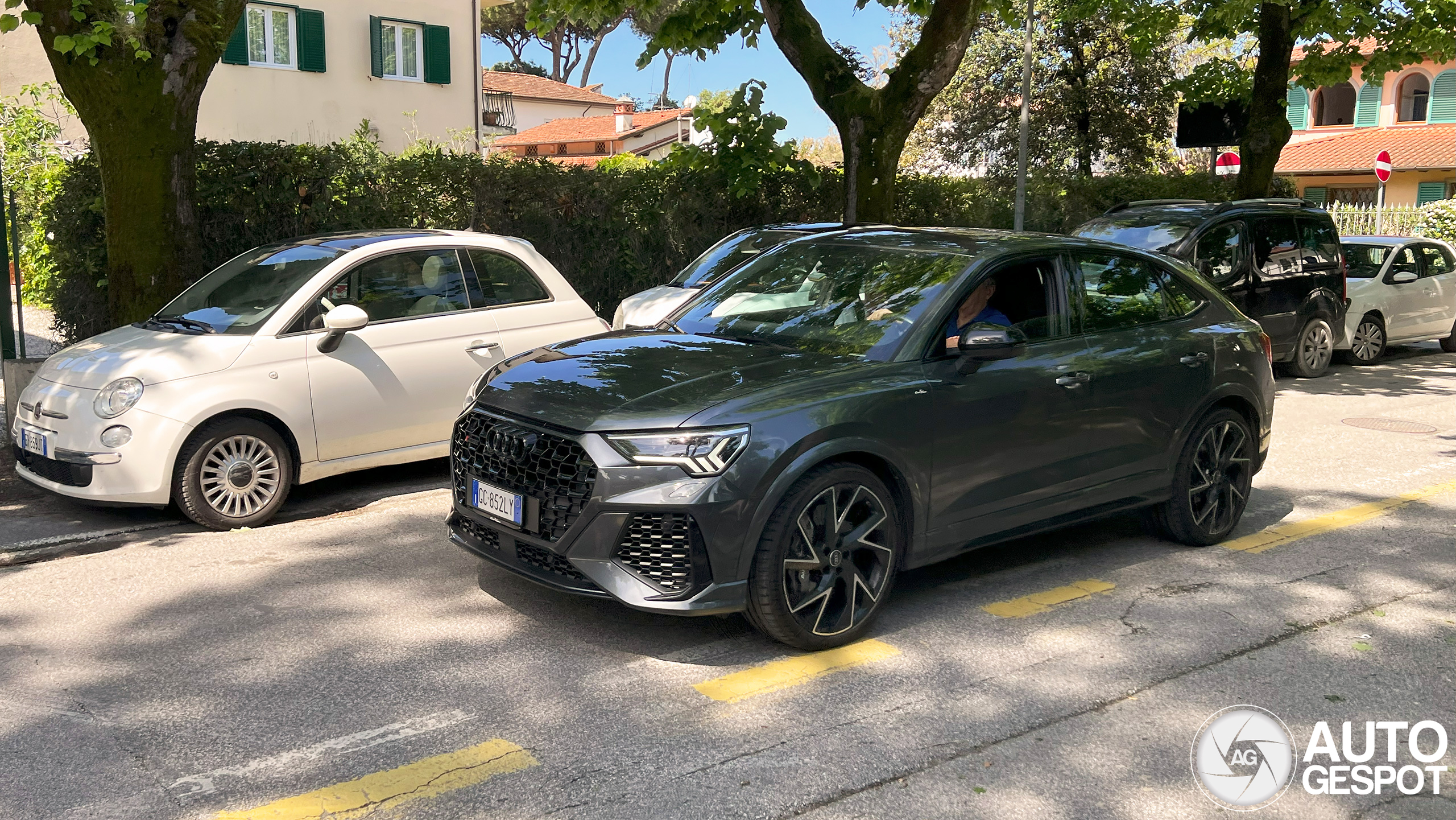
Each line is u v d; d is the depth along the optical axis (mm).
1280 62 17641
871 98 13414
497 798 3418
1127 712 4113
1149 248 11289
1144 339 5789
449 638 4711
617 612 5055
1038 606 5238
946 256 5391
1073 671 4480
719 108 14391
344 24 24562
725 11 13914
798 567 4438
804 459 4371
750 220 15133
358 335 6809
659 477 4207
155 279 8703
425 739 3801
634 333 5539
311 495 7176
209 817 3283
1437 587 5578
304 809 3334
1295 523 6777
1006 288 5398
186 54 8586
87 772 3543
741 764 3664
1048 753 3783
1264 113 17891
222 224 10992
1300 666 4566
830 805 3418
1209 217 11555
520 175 12797
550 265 7887
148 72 8469
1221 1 18297
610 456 4242
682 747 3775
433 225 12352
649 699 4152
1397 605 5312
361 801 3389
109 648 4574
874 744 3824
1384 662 4625
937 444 4848
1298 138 40938
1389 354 14984
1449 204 23609
